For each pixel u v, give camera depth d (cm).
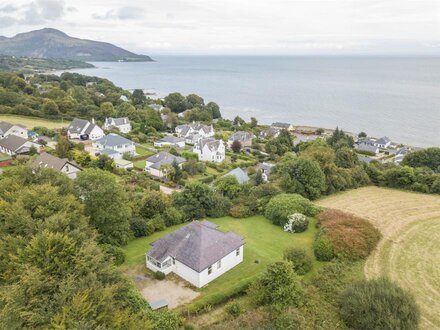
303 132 14188
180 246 3322
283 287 2797
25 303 2000
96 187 3625
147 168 7562
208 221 4369
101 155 7300
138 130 11494
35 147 8088
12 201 3108
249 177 6781
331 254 3597
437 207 5206
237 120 15162
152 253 3328
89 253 2319
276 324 2616
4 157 7262
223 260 3325
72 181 3728
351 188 6172
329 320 2716
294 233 4294
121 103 15238
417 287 3194
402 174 6159
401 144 12525
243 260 3603
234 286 3005
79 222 2912
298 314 2712
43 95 14500
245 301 2920
